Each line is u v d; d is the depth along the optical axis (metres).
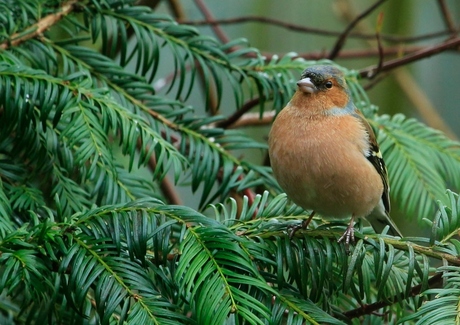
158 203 5.34
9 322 6.30
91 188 7.20
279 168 7.09
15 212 6.25
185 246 5.02
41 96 6.26
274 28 14.69
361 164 6.97
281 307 5.03
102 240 4.99
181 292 4.83
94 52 7.38
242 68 8.01
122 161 9.29
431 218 8.30
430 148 8.67
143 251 5.01
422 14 16.23
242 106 8.23
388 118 9.05
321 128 7.05
